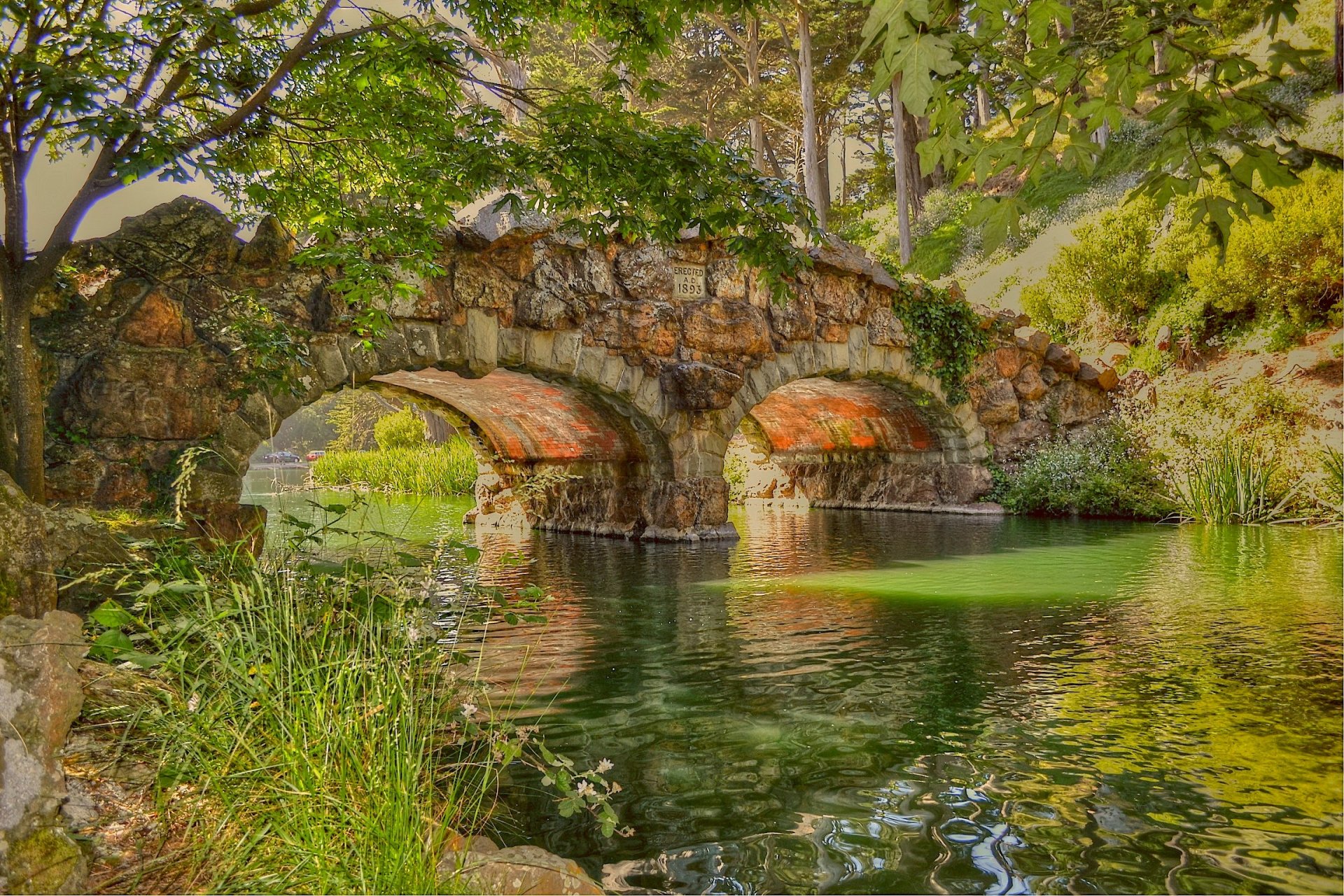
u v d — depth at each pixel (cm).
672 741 426
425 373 1282
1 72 485
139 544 404
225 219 877
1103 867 293
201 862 249
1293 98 1817
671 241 634
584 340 1180
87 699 316
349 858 252
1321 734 418
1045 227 2406
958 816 335
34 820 237
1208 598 771
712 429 1307
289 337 789
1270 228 1644
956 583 882
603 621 712
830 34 2566
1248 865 293
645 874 295
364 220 698
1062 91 262
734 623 702
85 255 810
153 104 532
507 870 268
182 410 828
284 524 444
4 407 602
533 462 1595
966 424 1652
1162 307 1895
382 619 389
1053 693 496
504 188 625
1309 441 1465
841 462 1953
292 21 700
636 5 623
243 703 298
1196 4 243
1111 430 1712
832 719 457
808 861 301
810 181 2556
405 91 652
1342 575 873
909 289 1527
